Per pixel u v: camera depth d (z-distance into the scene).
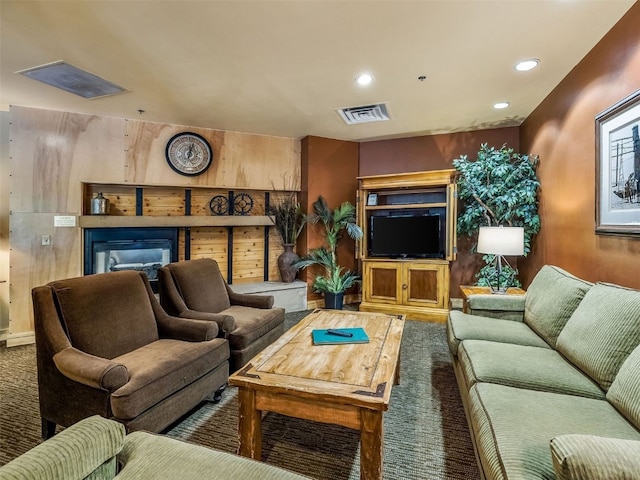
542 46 2.45
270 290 4.49
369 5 1.97
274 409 1.62
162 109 3.72
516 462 1.08
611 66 2.25
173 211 4.45
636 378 1.32
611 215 2.24
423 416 2.16
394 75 2.90
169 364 1.95
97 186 4.03
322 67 2.75
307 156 4.84
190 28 2.20
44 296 1.92
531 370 1.74
